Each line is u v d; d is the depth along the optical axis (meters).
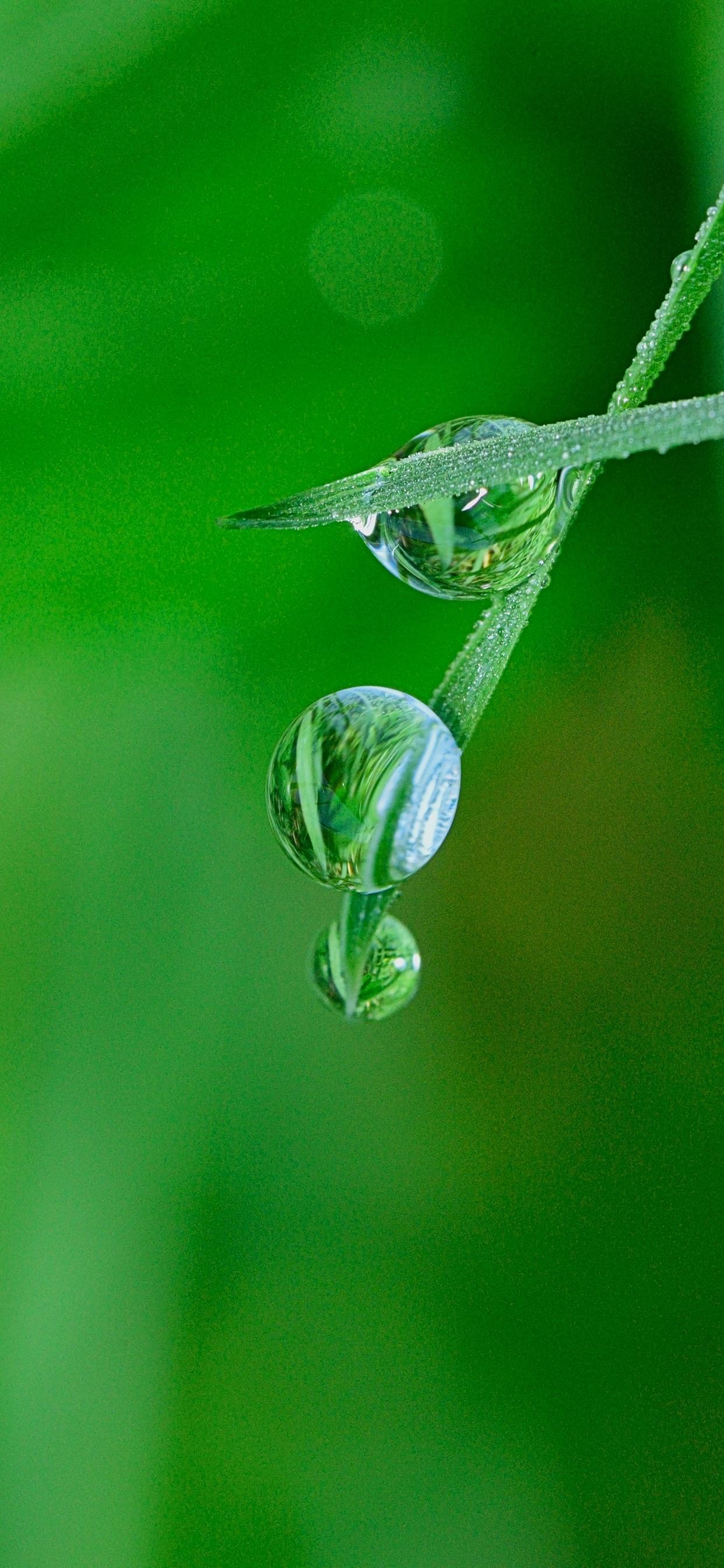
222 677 0.08
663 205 0.08
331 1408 0.08
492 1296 0.09
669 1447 0.08
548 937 0.09
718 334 0.08
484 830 0.09
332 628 0.08
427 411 0.08
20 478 0.08
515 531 0.07
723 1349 0.08
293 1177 0.08
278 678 0.08
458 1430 0.08
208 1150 0.08
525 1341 0.08
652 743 0.08
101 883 0.08
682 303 0.07
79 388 0.08
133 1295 0.08
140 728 0.08
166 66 0.08
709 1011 0.09
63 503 0.08
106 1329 0.08
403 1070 0.09
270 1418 0.08
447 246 0.08
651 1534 0.08
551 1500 0.08
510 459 0.07
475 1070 0.09
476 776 0.09
